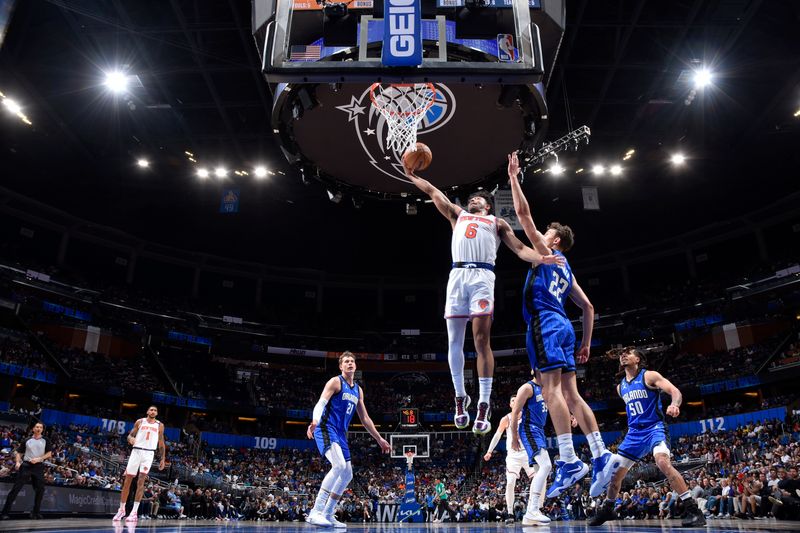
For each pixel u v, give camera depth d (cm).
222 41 2536
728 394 3459
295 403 4116
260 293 4866
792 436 2333
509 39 950
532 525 641
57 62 2580
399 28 729
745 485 1592
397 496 2717
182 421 3741
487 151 1375
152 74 2719
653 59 2627
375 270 4925
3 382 2931
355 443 3750
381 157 1392
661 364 3928
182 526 612
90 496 1374
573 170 3519
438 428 4116
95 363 3522
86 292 3803
